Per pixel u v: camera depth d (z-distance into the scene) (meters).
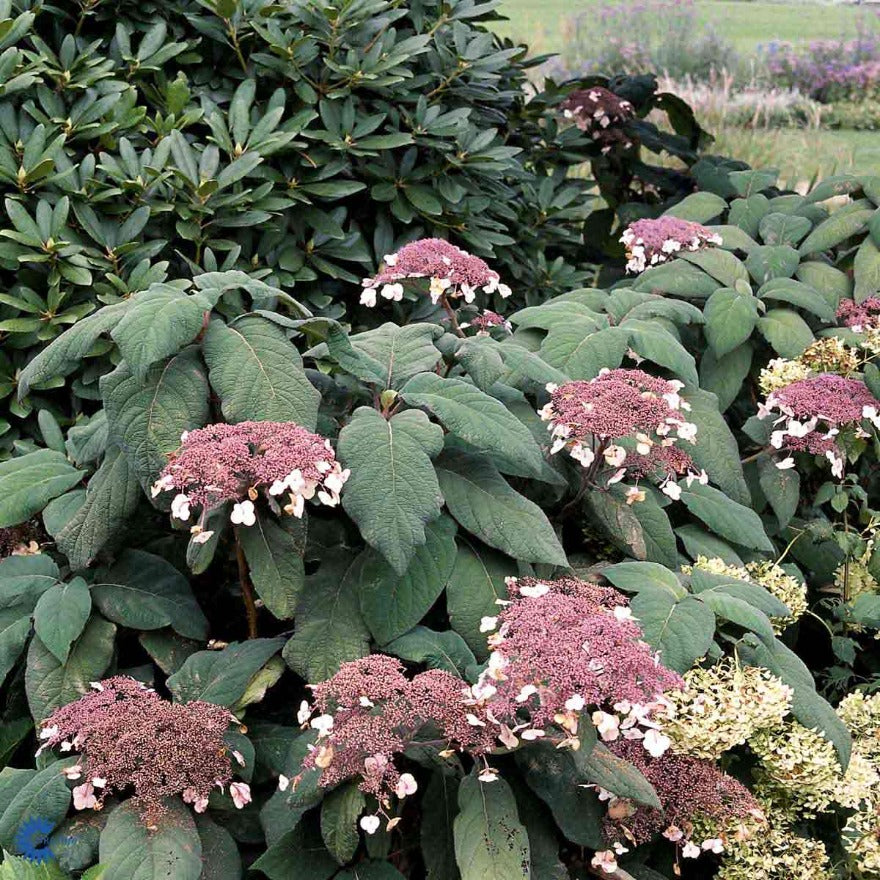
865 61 6.84
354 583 2.17
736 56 7.20
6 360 2.87
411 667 2.22
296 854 1.83
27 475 2.28
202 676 2.04
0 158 2.80
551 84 4.63
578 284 4.12
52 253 2.80
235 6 3.12
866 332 3.13
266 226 3.14
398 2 3.38
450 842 1.89
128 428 2.06
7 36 2.90
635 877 2.04
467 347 2.45
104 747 1.79
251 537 2.04
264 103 3.34
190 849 1.74
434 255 2.54
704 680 2.07
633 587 2.21
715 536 2.70
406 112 3.46
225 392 2.09
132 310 2.07
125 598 2.15
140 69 3.12
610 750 1.94
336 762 1.69
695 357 3.35
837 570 2.89
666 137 4.97
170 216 3.07
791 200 3.88
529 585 2.09
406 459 2.05
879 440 2.89
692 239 3.41
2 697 2.36
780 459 2.87
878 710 2.41
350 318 3.49
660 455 2.37
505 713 1.72
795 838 2.14
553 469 2.34
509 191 3.88
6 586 2.16
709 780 2.00
